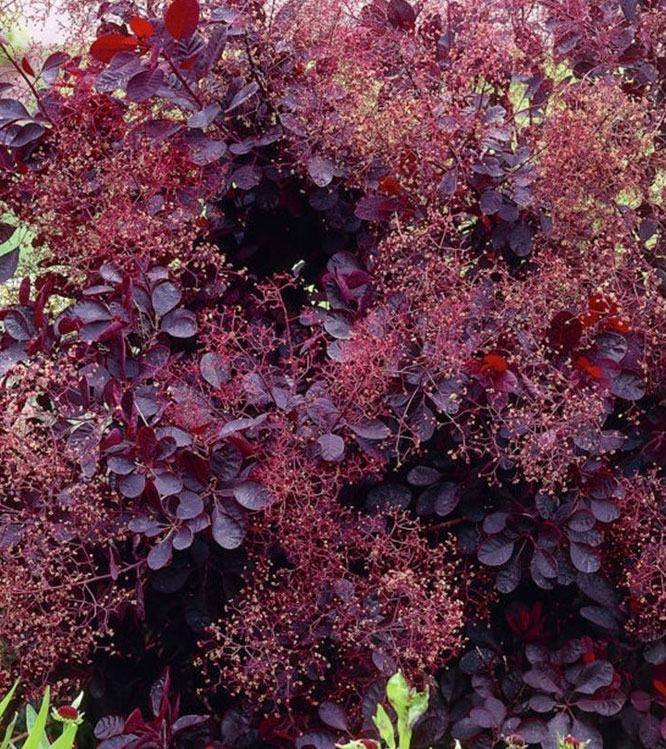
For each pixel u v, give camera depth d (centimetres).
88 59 230
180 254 227
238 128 233
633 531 227
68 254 230
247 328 226
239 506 209
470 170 225
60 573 215
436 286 223
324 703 215
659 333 224
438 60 237
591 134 222
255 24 227
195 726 223
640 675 229
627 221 228
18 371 213
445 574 222
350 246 242
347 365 214
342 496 226
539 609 228
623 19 241
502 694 225
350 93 228
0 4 233
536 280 226
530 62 237
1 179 231
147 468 208
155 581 221
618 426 236
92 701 232
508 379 214
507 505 225
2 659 226
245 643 226
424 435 217
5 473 214
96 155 230
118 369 217
